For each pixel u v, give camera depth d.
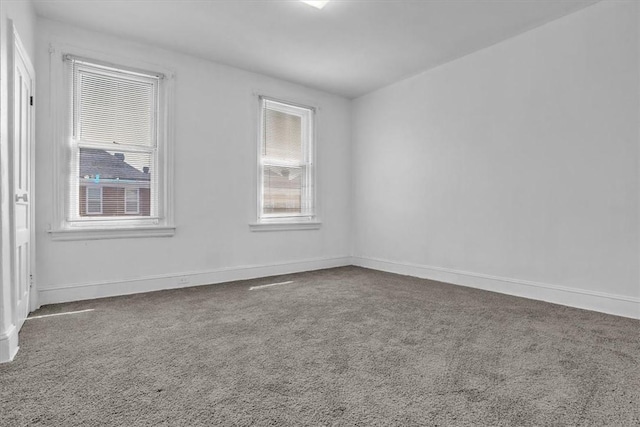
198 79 3.81
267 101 4.38
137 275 3.45
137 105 3.48
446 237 3.99
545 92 3.14
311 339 2.20
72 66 3.14
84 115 3.21
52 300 3.02
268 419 1.34
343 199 5.12
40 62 2.97
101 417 1.35
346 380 1.66
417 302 3.10
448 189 3.96
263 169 4.35
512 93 3.38
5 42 1.90
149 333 2.30
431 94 4.14
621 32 2.70
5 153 1.89
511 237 3.40
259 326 2.45
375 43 3.51
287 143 4.59
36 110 2.93
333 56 3.80
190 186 3.76
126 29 3.22
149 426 1.29
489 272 3.58
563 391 1.56
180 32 3.28
